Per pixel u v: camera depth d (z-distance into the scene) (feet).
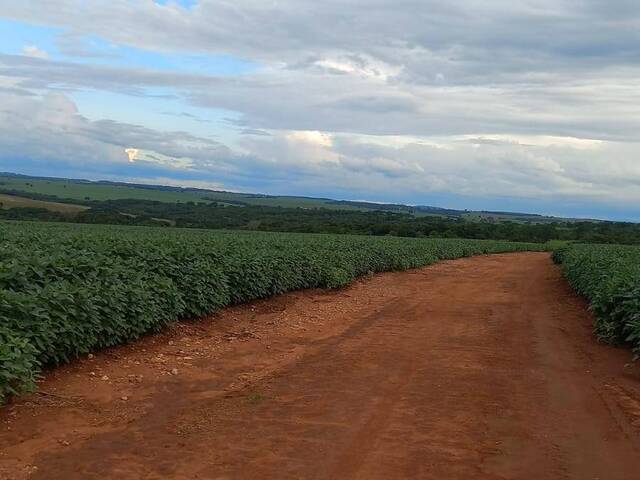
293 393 24.73
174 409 22.45
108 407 22.43
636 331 31.73
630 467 17.56
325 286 64.90
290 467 17.03
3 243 42.68
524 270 110.63
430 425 20.97
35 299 25.07
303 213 303.89
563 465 17.65
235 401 23.54
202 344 34.40
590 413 22.70
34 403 21.84
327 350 33.71
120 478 16.11
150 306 32.89
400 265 100.17
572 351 34.55
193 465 17.06
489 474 16.88
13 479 15.83
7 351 20.36
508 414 22.41
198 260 42.68
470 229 272.10
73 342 26.02
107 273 32.50
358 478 16.38
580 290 60.44
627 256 72.74
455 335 39.01
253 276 48.16
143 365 28.76
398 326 42.34
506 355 33.04
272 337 37.52
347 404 23.21
